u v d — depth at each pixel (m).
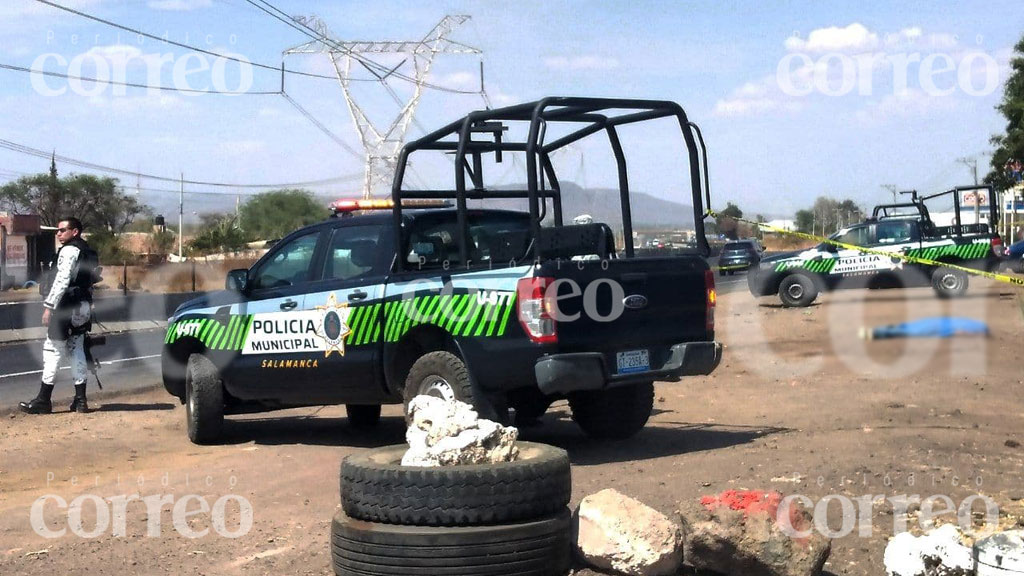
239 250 55.72
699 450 8.45
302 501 7.11
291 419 11.38
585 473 7.68
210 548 6.02
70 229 11.98
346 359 8.85
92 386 15.30
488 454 5.30
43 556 5.92
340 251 9.09
